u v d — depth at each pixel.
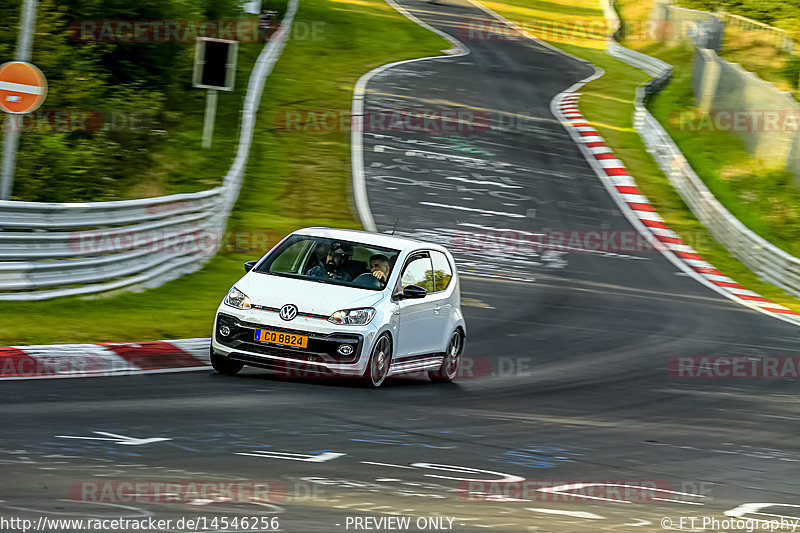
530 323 44.97
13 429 19.09
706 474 20.33
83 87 66.75
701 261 67.56
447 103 102.75
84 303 38.38
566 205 76.69
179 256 47.78
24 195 54.84
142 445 18.50
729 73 97.88
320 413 23.56
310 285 28.70
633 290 56.94
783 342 46.81
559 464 20.03
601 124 100.81
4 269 36.53
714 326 49.31
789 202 79.12
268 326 27.66
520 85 116.12
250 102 88.06
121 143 67.69
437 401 27.33
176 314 38.59
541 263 61.25
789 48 122.31
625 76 128.12
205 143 71.44
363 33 133.00
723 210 73.69
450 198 74.44
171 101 81.31
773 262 65.25
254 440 19.83
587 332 44.12
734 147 91.31
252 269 29.70
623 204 78.94
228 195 58.00
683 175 83.31
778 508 17.61
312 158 79.38
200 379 27.33
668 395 31.81
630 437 24.03
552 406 28.11
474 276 55.75
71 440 18.47
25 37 40.66
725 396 32.56
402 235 64.06
